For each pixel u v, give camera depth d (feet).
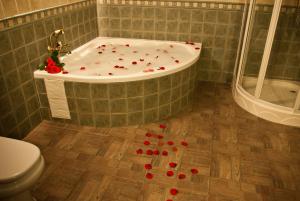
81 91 7.37
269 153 6.79
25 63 7.18
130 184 5.76
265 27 9.34
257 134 7.55
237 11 9.67
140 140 7.25
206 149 6.91
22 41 6.97
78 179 5.90
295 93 9.51
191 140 7.26
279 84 10.07
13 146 4.70
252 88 9.66
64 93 7.51
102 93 7.32
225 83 10.89
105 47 10.96
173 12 10.35
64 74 7.41
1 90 6.41
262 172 6.15
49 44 8.18
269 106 8.14
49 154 6.69
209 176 6.00
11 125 6.88
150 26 10.87
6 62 6.49
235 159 6.56
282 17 9.12
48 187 5.68
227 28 10.05
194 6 10.02
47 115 8.09
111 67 9.20
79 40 10.07
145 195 5.49
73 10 9.37
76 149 6.88
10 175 4.07
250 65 10.01
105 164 6.36
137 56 10.17
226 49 10.39
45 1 7.74
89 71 8.75
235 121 8.18
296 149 6.95
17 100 7.00
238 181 5.88
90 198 5.41
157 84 7.60
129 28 11.16
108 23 11.28
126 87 7.30
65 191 5.58
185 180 5.88
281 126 7.93
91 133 7.57
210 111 8.73
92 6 10.71
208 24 10.18
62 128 7.80
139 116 7.85
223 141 7.23
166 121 8.16
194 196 5.48
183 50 10.43
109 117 7.70
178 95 8.34
